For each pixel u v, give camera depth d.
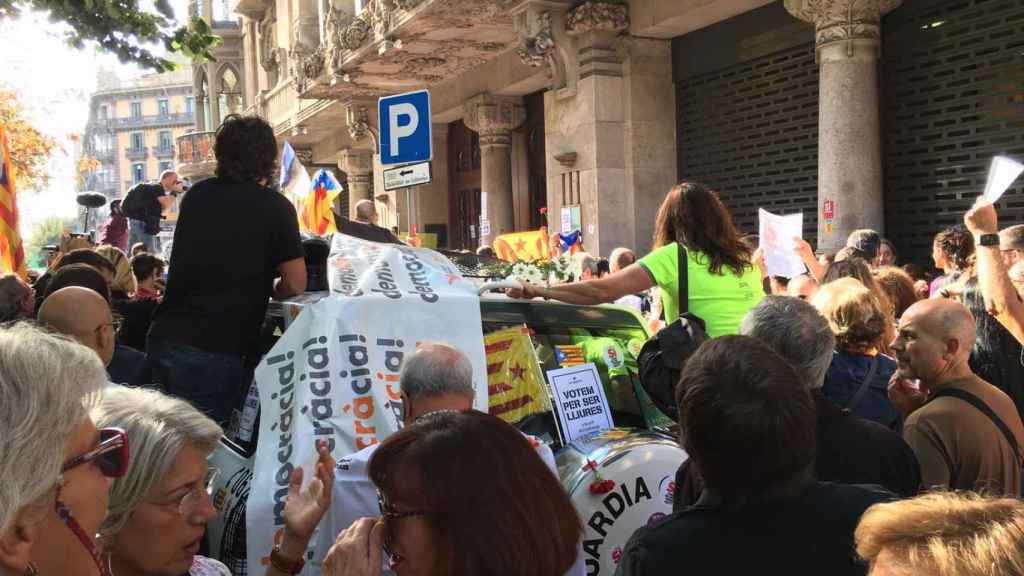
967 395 3.24
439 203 22.88
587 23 13.98
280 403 3.55
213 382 4.21
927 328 3.32
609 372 4.11
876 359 3.67
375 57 18.20
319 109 24.31
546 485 1.83
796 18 12.30
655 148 14.53
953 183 10.77
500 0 14.47
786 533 2.05
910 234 11.32
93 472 1.57
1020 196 10.03
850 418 2.80
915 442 3.23
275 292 4.64
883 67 11.44
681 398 2.24
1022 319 4.08
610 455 3.29
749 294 4.00
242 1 31.42
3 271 6.56
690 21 13.62
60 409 1.42
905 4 11.09
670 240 4.08
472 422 1.84
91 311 3.79
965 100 10.52
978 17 10.27
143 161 111.81
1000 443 3.17
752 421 2.07
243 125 4.37
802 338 2.82
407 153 7.63
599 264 10.55
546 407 3.79
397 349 3.62
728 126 13.80
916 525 1.18
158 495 2.21
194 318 4.25
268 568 2.54
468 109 19.56
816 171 12.37
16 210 6.65
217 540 3.74
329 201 7.70
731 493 2.12
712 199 4.00
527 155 19.39
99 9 8.48
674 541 2.12
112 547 2.22
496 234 19.25
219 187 4.35
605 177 14.27
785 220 5.98
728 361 2.18
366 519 2.02
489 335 3.90
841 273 4.82
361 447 3.42
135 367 4.56
